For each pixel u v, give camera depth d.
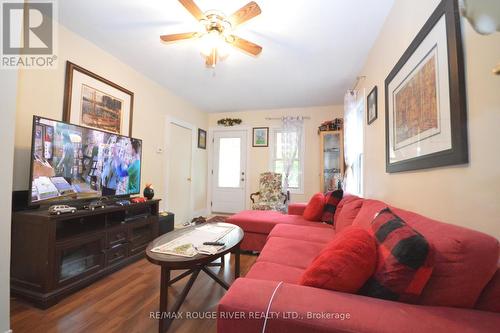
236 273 1.97
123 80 2.92
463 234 0.76
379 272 0.82
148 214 2.77
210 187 5.25
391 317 0.66
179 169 4.19
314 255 1.58
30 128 1.97
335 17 2.02
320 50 2.56
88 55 2.45
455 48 1.01
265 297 0.76
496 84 0.83
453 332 0.60
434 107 1.20
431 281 0.75
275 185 4.47
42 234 1.67
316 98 4.21
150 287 1.95
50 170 1.86
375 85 2.36
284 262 1.47
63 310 1.62
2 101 1.24
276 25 2.13
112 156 2.47
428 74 1.26
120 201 2.46
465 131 0.98
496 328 0.62
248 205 5.01
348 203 2.12
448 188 1.12
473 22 0.58
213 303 1.73
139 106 3.20
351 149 3.15
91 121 2.47
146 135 3.35
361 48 2.51
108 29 2.26
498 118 0.83
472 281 0.70
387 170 1.92
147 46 2.55
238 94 4.04
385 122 2.01
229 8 1.94
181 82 3.53
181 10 1.98
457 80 1.00
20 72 1.91
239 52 2.60
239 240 1.75
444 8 1.10
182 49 2.62
